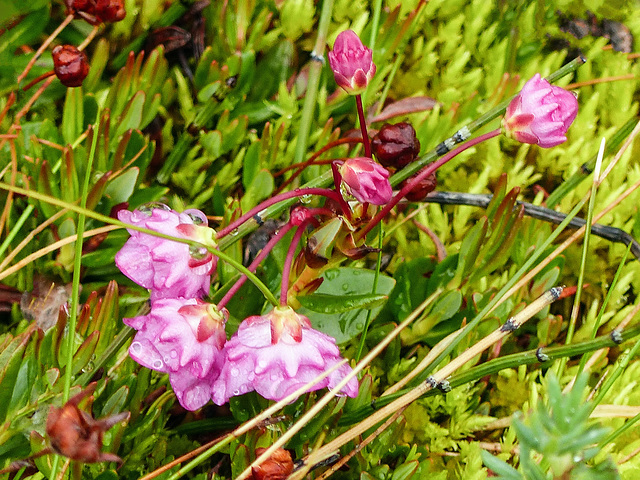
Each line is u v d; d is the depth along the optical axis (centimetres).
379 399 8
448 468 10
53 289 9
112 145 10
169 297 7
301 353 7
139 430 8
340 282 9
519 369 10
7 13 10
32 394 8
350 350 10
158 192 10
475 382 10
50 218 9
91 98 10
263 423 8
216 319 7
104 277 10
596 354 10
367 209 8
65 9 10
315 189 8
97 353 8
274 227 10
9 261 9
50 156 10
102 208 10
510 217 9
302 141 10
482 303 10
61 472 7
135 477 8
